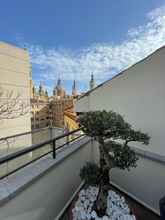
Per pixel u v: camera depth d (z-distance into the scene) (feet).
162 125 10.95
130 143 13.03
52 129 16.71
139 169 12.61
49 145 11.05
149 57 11.71
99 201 9.62
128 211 10.10
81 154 14.70
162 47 10.82
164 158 10.69
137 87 12.73
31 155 10.07
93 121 8.72
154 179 11.53
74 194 13.07
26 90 22.75
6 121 19.35
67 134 12.82
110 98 15.61
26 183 7.77
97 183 9.64
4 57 19.80
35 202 8.58
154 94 11.43
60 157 11.00
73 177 13.03
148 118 11.90
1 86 19.22
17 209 7.40
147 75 11.89
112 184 15.11
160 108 11.04
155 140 11.43
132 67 13.11
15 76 21.08
